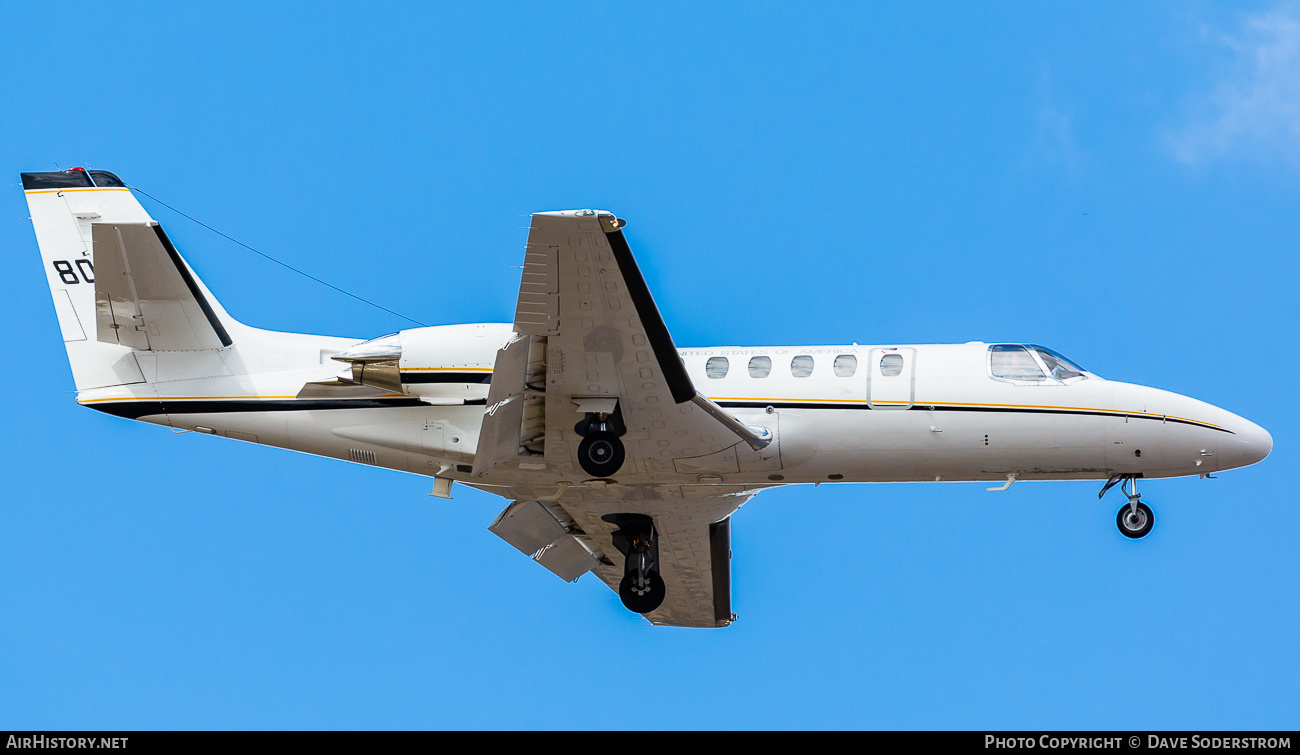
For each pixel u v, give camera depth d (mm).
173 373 60125
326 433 58906
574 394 52438
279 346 60250
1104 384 56062
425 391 56062
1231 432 55281
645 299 48094
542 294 48156
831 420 55719
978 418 55344
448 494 59750
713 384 56656
